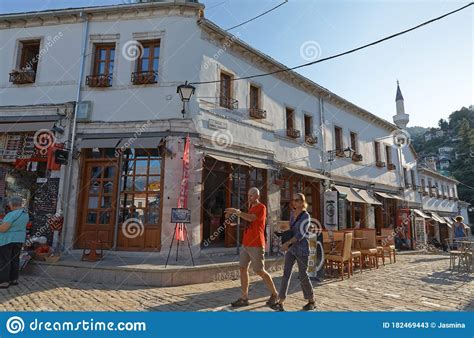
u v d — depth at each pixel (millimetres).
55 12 10102
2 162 9633
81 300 5188
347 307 5062
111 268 6660
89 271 6746
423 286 6875
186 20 10016
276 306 4836
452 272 9039
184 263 7469
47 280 6625
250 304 5074
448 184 32094
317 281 7363
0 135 9750
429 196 26516
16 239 6051
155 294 5707
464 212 34312
